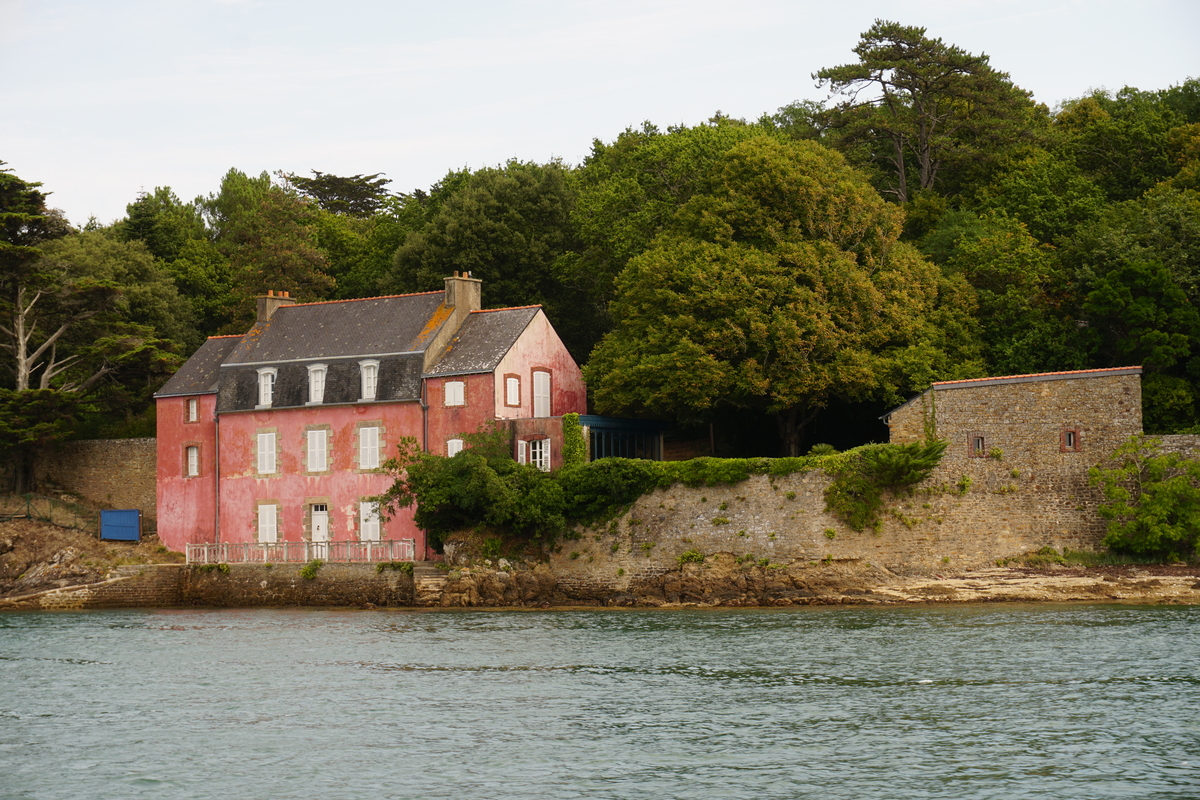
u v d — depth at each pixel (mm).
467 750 26406
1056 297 58344
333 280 87500
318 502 60156
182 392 64000
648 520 52250
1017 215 67312
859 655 35906
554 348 62375
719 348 53781
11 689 33781
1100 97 87938
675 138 71312
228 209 110938
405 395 58625
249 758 26172
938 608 45938
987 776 23750
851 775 24031
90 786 24391
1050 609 44312
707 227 57719
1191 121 80812
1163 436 48125
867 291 53969
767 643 38594
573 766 25016
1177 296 52656
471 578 52750
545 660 36688
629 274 59344
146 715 30297
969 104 75250
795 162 57500
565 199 78812
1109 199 73250
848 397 54906
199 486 63062
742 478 51125
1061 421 49188
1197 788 22766
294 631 45062
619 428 59406
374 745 26984
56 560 59844
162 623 48781
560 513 53375
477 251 74250
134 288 79625
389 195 125375
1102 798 22375
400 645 40531
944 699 29828
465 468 53125
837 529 49844
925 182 76125
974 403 50156
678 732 27406
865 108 75938
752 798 22828
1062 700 29219
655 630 42500
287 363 61531
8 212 68000
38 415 65312
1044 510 49219
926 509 49875
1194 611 42656
